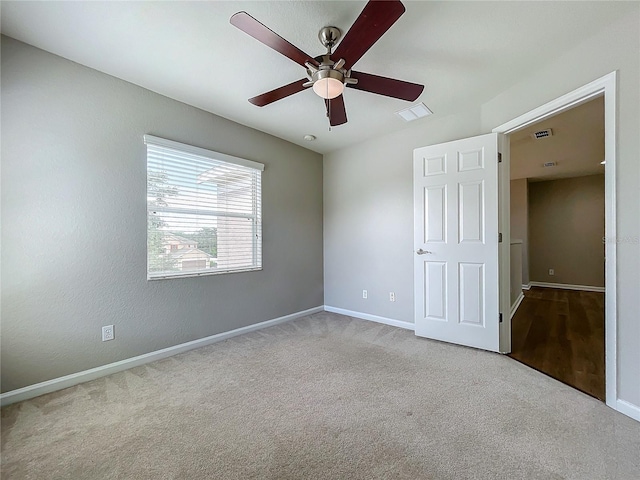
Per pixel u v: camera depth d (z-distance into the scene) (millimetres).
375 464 1363
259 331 3359
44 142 2020
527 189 5996
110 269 2318
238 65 2168
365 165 3814
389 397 1936
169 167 2688
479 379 2174
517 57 2066
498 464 1354
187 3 1593
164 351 2625
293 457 1412
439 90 2527
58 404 1880
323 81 1683
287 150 3791
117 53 2033
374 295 3744
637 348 1646
